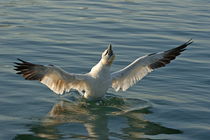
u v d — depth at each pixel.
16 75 12.84
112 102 11.66
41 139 9.28
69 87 11.41
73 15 20.11
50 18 19.42
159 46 16.19
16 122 10.05
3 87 12.00
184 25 19.09
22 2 22.22
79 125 10.12
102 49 15.64
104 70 11.48
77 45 15.93
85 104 11.48
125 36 17.30
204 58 15.01
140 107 11.27
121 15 20.44
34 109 10.88
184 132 9.80
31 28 17.73
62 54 14.89
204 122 10.35
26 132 9.57
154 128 10.03
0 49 15.02
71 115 10.68
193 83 12.81
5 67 13.39
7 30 17.28
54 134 9.54
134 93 12.23
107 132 9.76
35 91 11.96
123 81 12.02
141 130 9.90
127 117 10.67
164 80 13.04
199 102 11.52
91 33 17.50
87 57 14.73
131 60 14.65
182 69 13.91
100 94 11.64
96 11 21.00
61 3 22.42
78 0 23.34
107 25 18.72
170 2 23.59
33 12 20.30
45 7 21.38
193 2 23.80
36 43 15.87
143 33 17.77
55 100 11.54
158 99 11.77
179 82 12.88
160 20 19.78
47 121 10.22
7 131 9.59
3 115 10.41
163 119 10.55
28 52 14.88
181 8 22.27
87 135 9.56
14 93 11.70
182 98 11.80
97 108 11.22
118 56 15.01
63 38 16.64
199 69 13.92
